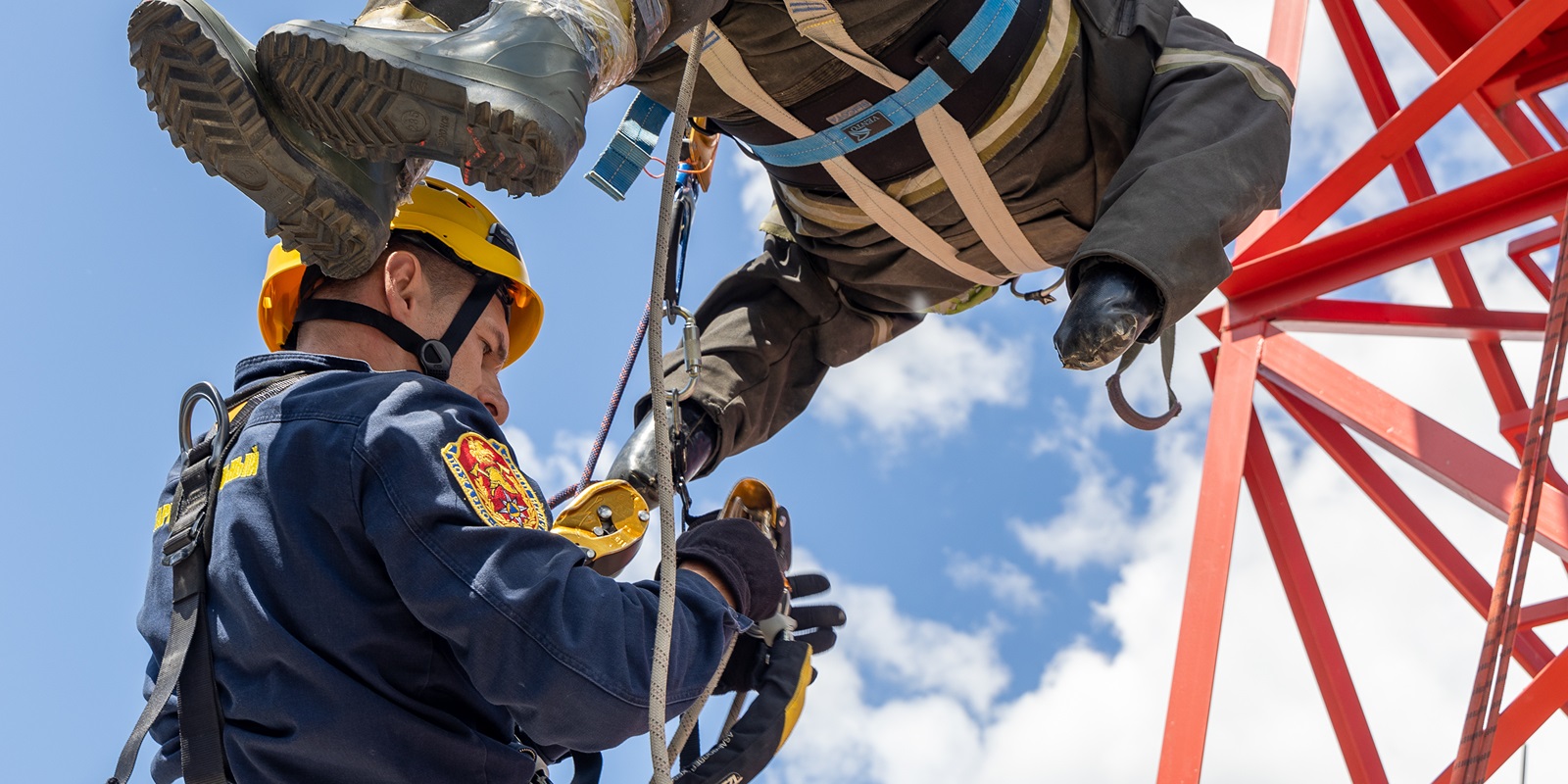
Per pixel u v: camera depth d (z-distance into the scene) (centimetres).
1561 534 536
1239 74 410
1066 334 356
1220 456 589
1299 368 614
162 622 240
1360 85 693
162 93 230
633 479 427
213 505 231
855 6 378
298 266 307
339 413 227
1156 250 355
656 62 398
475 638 207
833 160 427
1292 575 597
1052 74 408
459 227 284
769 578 265
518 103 224
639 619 223
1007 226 440
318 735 213
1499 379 730
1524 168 555
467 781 221
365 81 222
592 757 259
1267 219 640
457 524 214
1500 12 670
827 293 492
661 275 244
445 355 269
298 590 218
